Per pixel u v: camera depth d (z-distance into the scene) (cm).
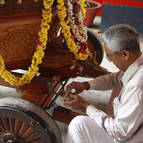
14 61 132
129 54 99
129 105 96
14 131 122
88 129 116
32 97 135
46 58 136
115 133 102
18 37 121
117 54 101
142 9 310
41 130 114
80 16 143
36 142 122
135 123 96
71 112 143
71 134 119
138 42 98
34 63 124
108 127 104
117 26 102
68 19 131
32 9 113
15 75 137
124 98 99
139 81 95
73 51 139
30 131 118
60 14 123
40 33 118
